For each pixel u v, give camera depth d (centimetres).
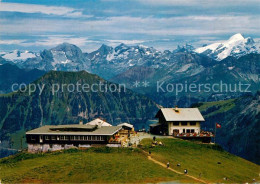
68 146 13000
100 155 11481
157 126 16038
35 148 13212
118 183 8962
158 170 9900
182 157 11825
